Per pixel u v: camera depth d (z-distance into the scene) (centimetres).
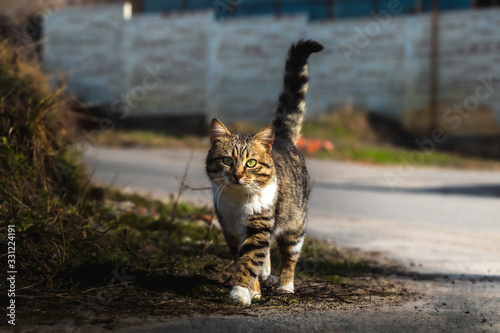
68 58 3109
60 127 759
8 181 611
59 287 470
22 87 711
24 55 785
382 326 422
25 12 2867
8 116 659
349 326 418
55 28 3097
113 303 439
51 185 705
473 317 464
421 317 458
